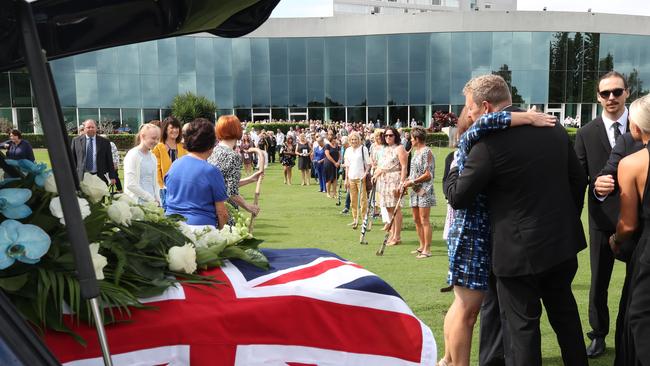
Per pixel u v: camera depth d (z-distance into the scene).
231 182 4.43
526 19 40.62
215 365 1.79
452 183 3.07
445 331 3.52
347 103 42.25
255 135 29.62
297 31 41.66
